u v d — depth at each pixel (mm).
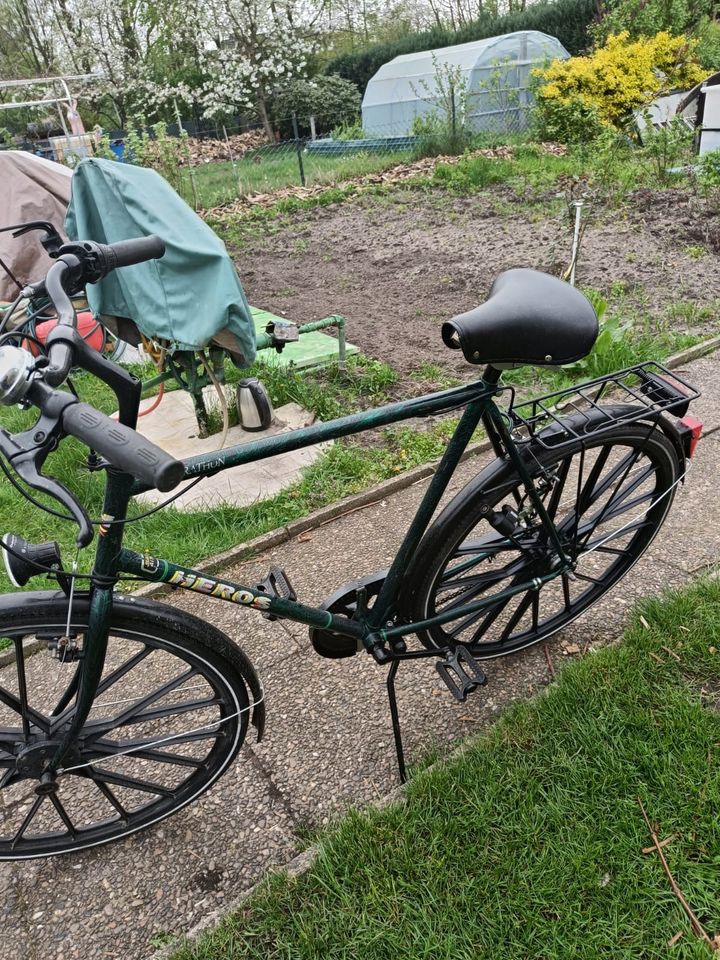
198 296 3354
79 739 1791
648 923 1663
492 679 2412
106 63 18219
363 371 4840
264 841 2006
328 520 3404
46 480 1185
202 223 3449
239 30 16562
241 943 1733
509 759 2068
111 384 1416
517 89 12953
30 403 1234
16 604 1610
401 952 1673
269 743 2285
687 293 5629
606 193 8242
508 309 1715
